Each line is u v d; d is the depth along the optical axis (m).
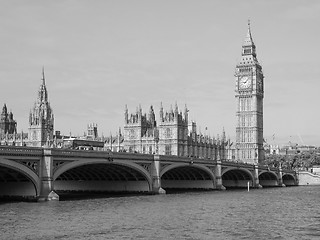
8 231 65.12
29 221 73.50
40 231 65.44
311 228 71.69
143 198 120.12
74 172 133.25
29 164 98.12
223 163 176.75
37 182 99.25
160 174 137.75
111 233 65.12
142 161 131.00
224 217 83.50
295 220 80.50
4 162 90.31
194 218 81.50
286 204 111.25
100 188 141.50
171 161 143.12
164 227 70.88
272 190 186.38
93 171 133.38
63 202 101.81
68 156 104.50
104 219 77.75
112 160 116.94
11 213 81.88
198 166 157.75
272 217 84.38
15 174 100.25
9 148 91.75
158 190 136.00
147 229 68.88
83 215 81.88
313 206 106.31
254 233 67.00
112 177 139.62
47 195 100.31
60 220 75.25
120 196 126.06
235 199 125.00
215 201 116.94
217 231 68.31
